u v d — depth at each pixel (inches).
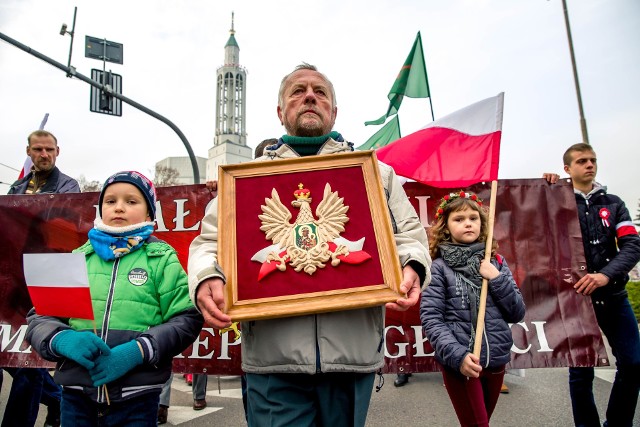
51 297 76.1
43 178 172.1
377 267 74.4
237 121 4173.2
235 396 203.9
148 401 79.3
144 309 82.0
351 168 84.8
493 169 126.2
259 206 81.3
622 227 135.6
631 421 125.9
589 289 130.5
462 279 106.7
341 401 75.0
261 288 72.8
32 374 135.4
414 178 136.5
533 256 140.3
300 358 71.4
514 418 159.6
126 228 86.5
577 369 133.5
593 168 142.4
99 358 73.0
